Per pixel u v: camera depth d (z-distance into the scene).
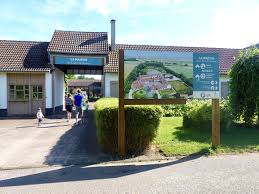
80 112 18.16
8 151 9.24
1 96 21.56
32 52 23.69
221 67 26.70
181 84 8.73
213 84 8.88
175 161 7.71
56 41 23.42
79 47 22.95
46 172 7.00
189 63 8.78
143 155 8.34
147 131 8.55
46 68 21.69
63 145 10.15
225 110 11.61
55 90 23.70
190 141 9.80
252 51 13.16
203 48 29.11
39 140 11.20
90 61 22.61
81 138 11.55
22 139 11.44
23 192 5.67
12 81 21.77
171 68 8.67
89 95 67.25
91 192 5.61
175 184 5.95
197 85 8.80
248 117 12.85
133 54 8.48
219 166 7.14
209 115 11.55
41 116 16.50
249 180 6.10
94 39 24.23
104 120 8.58
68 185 6.04
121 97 8.34
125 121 8.48
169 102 8.62
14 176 6.71
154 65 8.60
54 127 15.13
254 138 10.34
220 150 8.55
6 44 24.22
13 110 21.77
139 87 8.48
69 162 7.85
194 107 13.02
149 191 5.59
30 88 21.92
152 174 6.66
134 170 7.02
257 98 12.39
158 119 8.67
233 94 13.11
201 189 5.64
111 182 6.17
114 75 24.75
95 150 9.24
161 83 8.61
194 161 7.64
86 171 7.03
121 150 8.34
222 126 11.42
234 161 7.56
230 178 6.24
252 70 12.47
